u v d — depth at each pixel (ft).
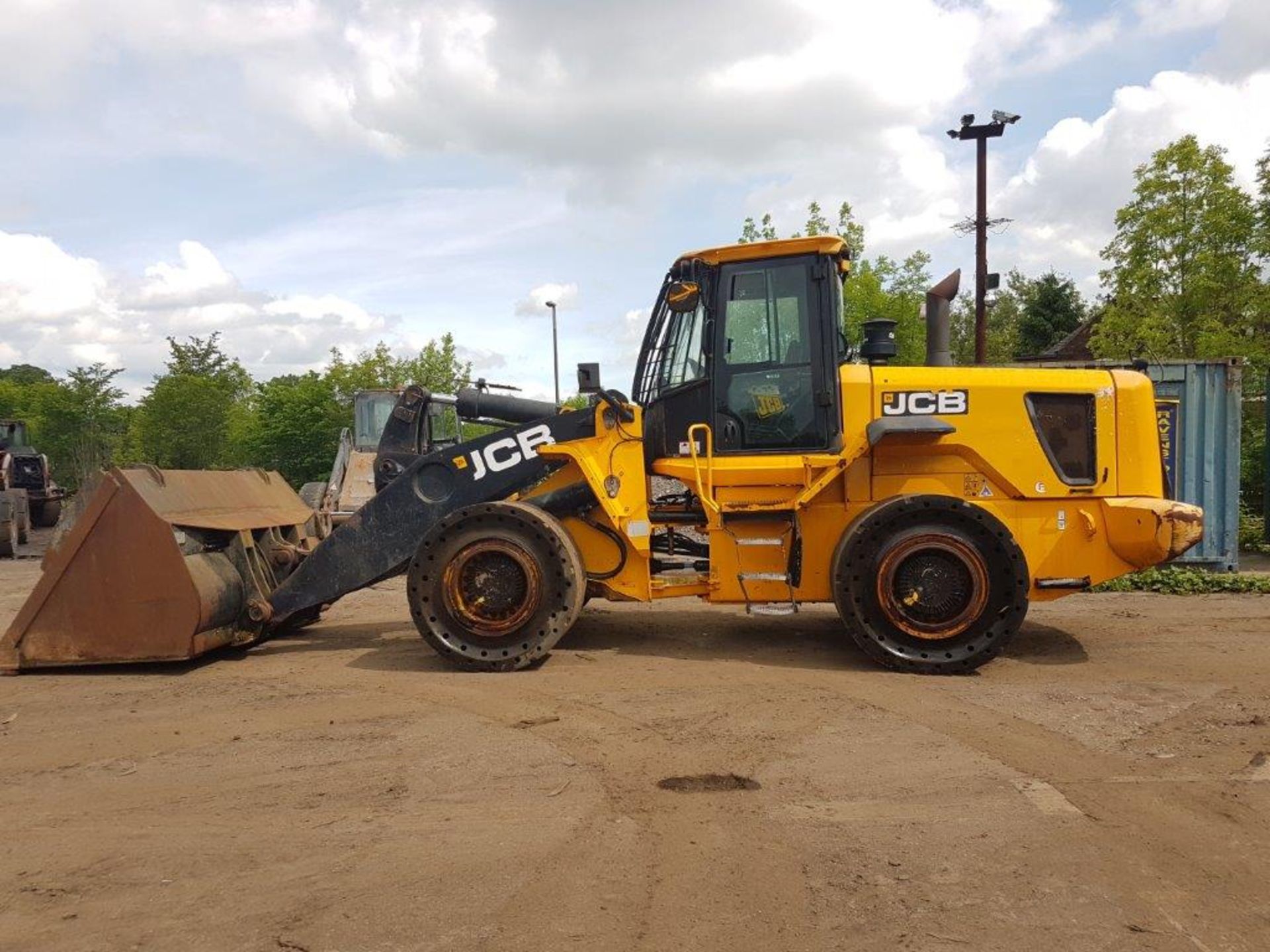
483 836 12.59
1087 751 15.60
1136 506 21.42
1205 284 59.26
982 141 65.67
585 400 26.94
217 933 10.24
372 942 10.01
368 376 113.91
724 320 22.56
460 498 23.50
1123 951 9.71
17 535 65.46
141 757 16.14
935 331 24.67
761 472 22.15
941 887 11.04
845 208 72.08
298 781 14.80
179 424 121.49
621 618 28.07
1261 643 23.79
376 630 27.78
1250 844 12.16
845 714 17.80
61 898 11.14
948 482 22.21
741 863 11.71
